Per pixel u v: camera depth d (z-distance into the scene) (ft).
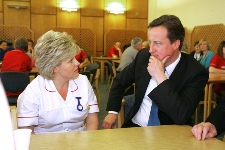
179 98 4.37
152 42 4.64
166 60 4.70
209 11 22.61
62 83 4.66
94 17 30.40
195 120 12.19
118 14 30.96
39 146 3.03
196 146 3.14
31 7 28.40
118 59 24.34
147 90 5.15
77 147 3.02
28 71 13.05
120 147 3.04
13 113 3.81
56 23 29.37
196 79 4.73
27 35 28.07
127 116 5.54
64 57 4.38
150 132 3.65
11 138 1.35
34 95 4.50
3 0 27.48
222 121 4.27
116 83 5.86
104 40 30.66
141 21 31.63
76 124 4.79
